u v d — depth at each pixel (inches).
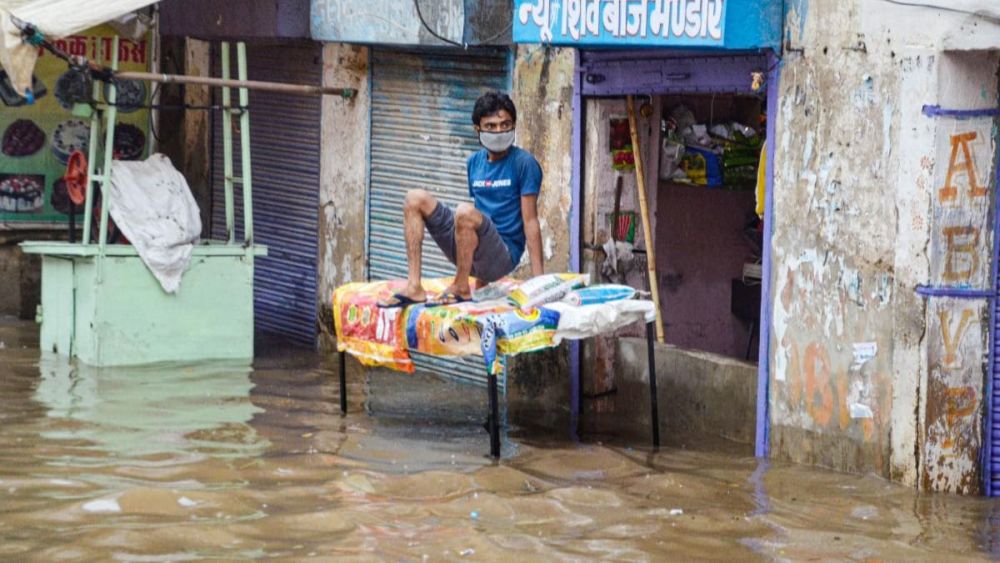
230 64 547.8
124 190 456.1
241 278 472.7
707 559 263.9
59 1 432.1
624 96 395.2
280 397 413.4
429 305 353.7
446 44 423.2
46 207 561.9
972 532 280.8
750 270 437.1
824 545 272.8
